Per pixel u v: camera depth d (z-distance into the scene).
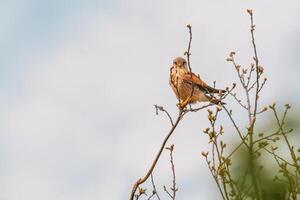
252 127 10.77
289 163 10.25
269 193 9.77
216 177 10.27
